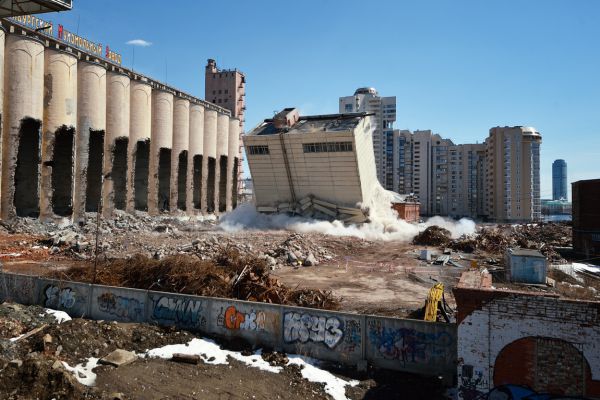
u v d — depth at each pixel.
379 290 23.41
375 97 165.38
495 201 131.12
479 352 10.64
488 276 13.00
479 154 146.75
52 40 47.38
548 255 37.59
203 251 30.44
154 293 16.52
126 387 11.48
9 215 39.62
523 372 10.23
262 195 58.50
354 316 13.55
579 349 9.80
